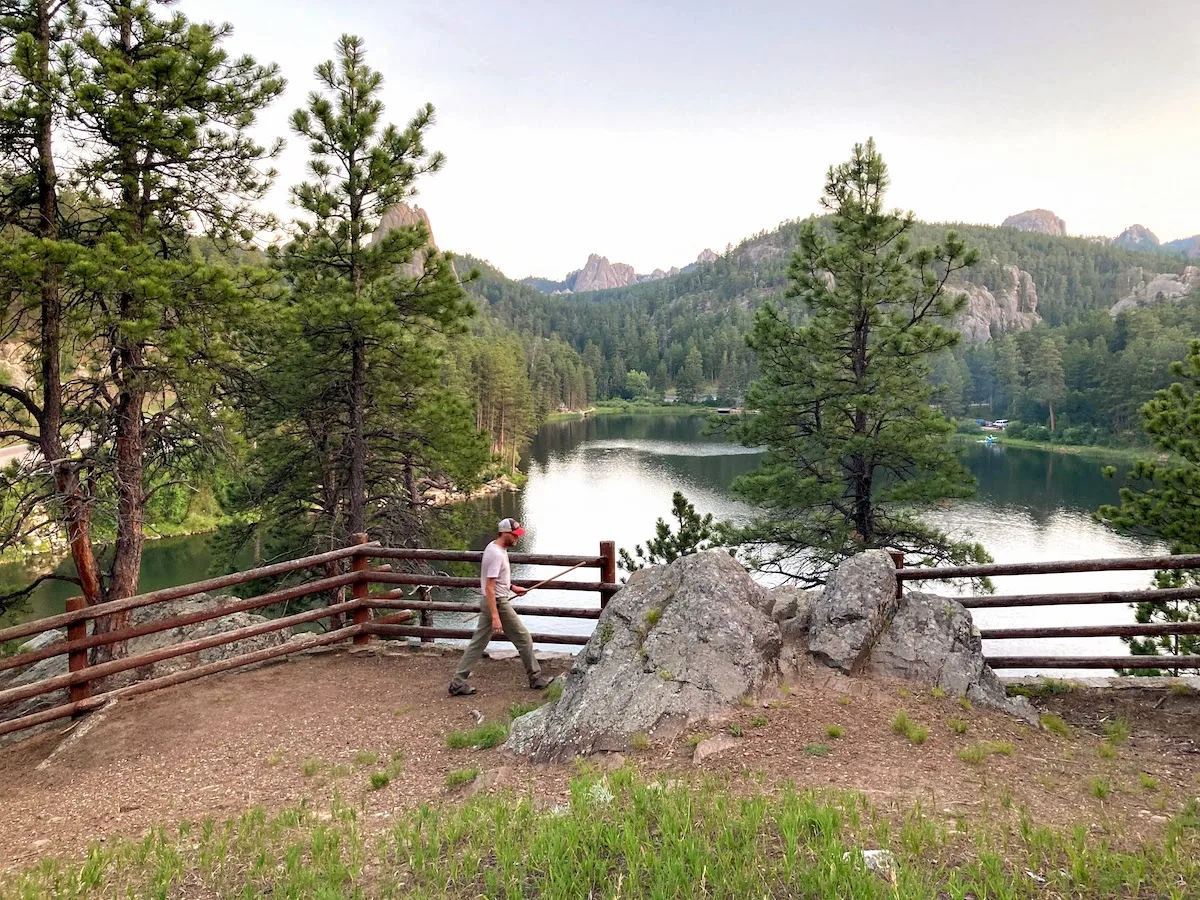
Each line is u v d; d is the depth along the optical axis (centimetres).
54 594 2984
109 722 688
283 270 1523
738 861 343
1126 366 8200
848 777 452
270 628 798
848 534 1761
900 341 1692
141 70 993
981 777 454
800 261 1830
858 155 1758
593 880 344
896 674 595
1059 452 8319
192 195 1116
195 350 1023
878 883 316
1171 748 518
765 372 1948
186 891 386
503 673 773
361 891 359
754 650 580
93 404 1075
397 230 1525
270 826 466
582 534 4419
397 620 888
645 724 526
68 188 1032
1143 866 328
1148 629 630
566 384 15925
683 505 1677
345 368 1598
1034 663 657
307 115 1473
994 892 312
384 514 1694
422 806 456
